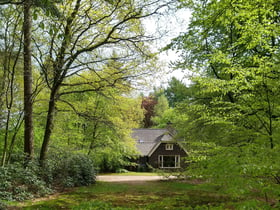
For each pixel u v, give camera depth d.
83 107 15.53
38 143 15.30
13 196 7.89
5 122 11.27
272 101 4.60
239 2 7.00
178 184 13.35
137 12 9.77
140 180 17.34
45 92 14.19
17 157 10.75
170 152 29.31
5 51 9.48
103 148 18.64
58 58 10.44
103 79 11.21
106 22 10.50
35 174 9.94
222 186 4.05
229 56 10.32
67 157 12.98
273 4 6.54
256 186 3.56
